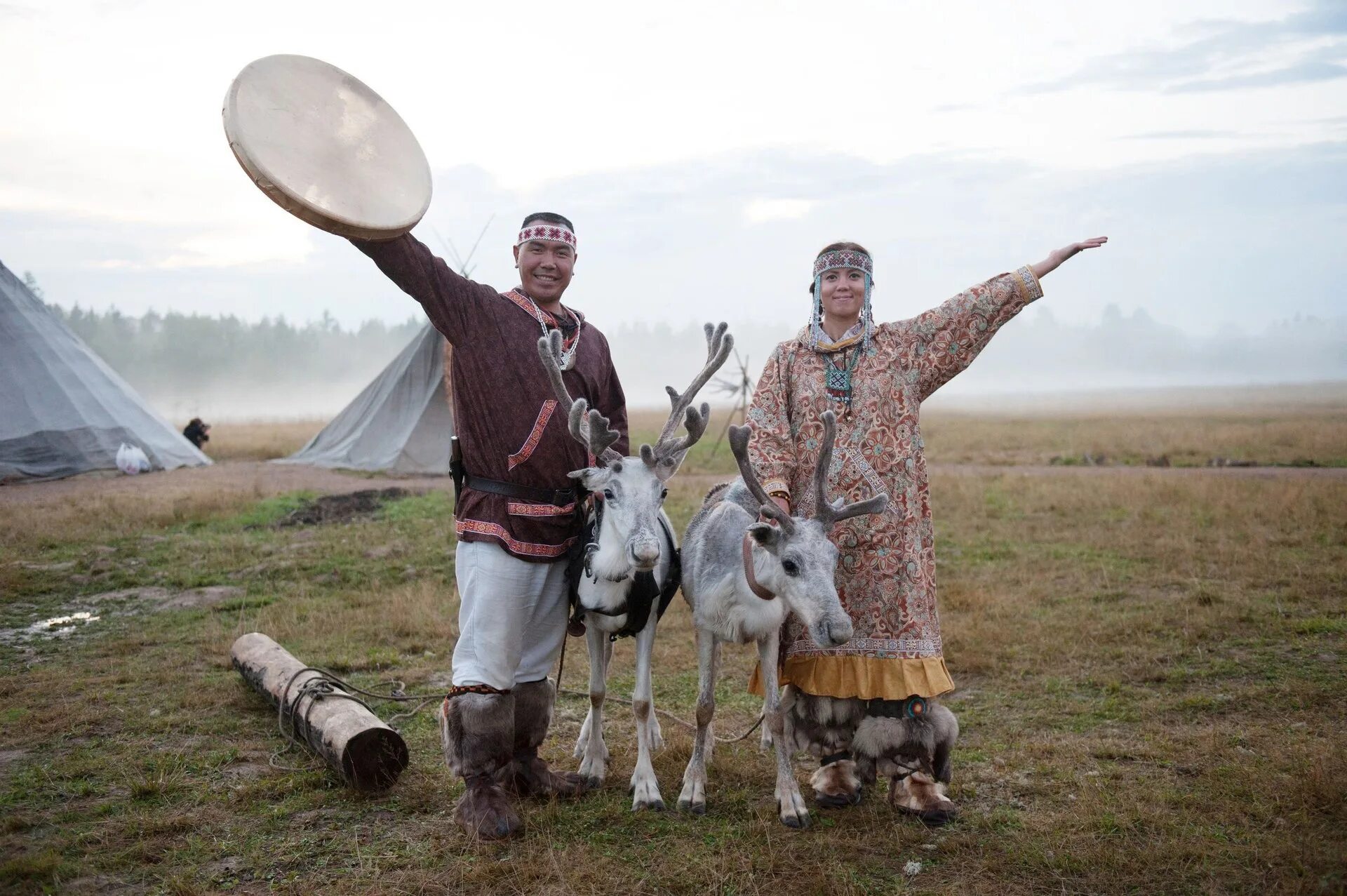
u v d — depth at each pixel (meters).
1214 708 5.59
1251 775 4.48
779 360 4.77
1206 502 13.27
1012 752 5.03
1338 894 3.44
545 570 4.52
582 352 4.75
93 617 8.27
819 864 3.90
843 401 4.56
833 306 4.61
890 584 4.38
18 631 7.85
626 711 5.99
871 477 4.48
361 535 11.76
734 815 4.46
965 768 4.90
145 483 17.73
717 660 4.77
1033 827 4.16
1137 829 4.07
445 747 4.41
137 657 7.03
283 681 5.54
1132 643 6.96
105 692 6.16
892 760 4.27
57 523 12.59
